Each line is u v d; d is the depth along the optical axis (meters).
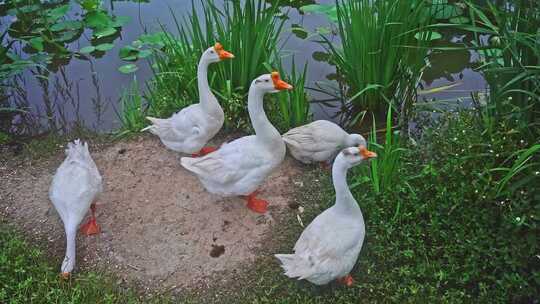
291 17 4.57
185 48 3.82
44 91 4.07
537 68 2.77
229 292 2.75
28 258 2.88
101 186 2.99
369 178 3.04
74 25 4.46
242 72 3.64
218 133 3.64
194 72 3.72
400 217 2.89
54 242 3.02
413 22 3.64
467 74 4.05
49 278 2.77
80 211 2.84
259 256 2.89
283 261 2.60
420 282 2.73
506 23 2.91
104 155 3.53
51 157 3.54
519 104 2.97
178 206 3.18
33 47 4.38
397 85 3.82
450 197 2.87
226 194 3.04
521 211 2.70
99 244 2.99
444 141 3.12
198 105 3.29
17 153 3.61
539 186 2.75
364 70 3.67
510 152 2.88
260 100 2.90
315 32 4.40
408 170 3.13
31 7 4.51
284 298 2.67
